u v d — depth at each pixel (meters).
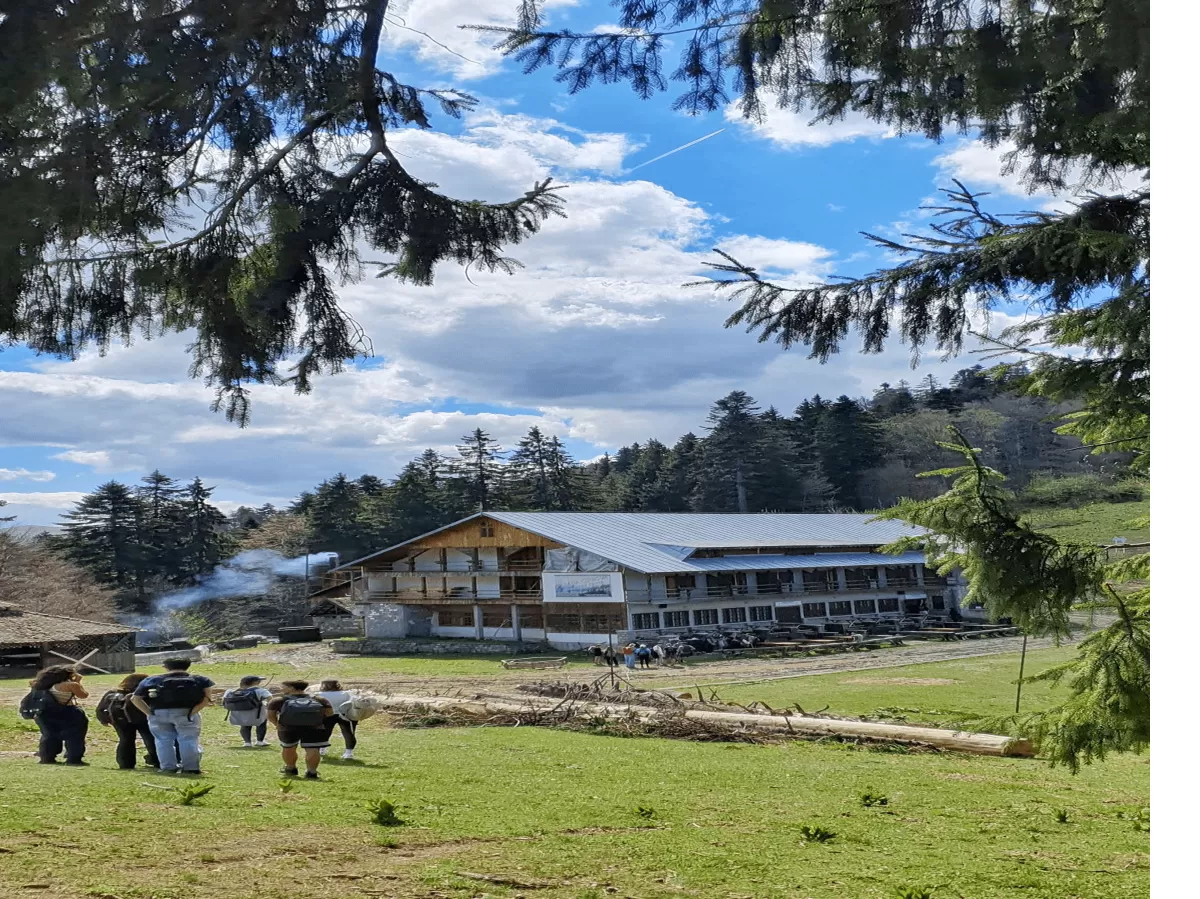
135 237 6.85
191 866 7.07
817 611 64.19
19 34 5.41
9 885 6.31
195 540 87.50
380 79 7.15
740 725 20.25
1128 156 6.24
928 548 8.20
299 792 10.57
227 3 5.89
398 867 7.37
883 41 5.71
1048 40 5.11
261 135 6.64
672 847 8.47
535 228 8.12
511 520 60.50
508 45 6.57
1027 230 6.68
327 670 47.88
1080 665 7.32
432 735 19.16
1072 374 7.23
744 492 98.94
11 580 66.00
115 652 48.12
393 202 7.56
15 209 5.77
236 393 7.49
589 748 16.88
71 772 11.18
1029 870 8.11
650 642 52.84
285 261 7.03
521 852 8.06
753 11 6.17
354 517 95.88
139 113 5.91
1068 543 7.52
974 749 16.92
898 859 8.44
